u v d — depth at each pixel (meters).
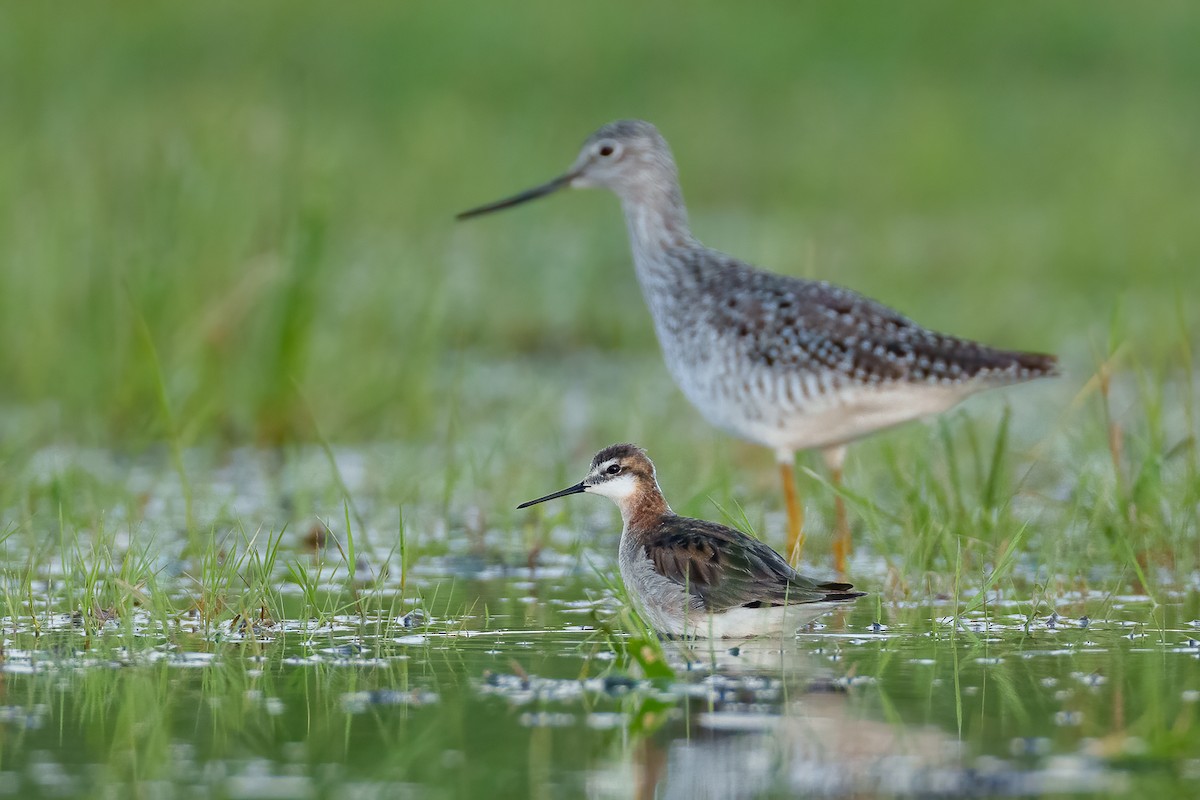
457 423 16.91
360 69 34.41
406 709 8.72
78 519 13.54
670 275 14.29
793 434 13.34
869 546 13.62
